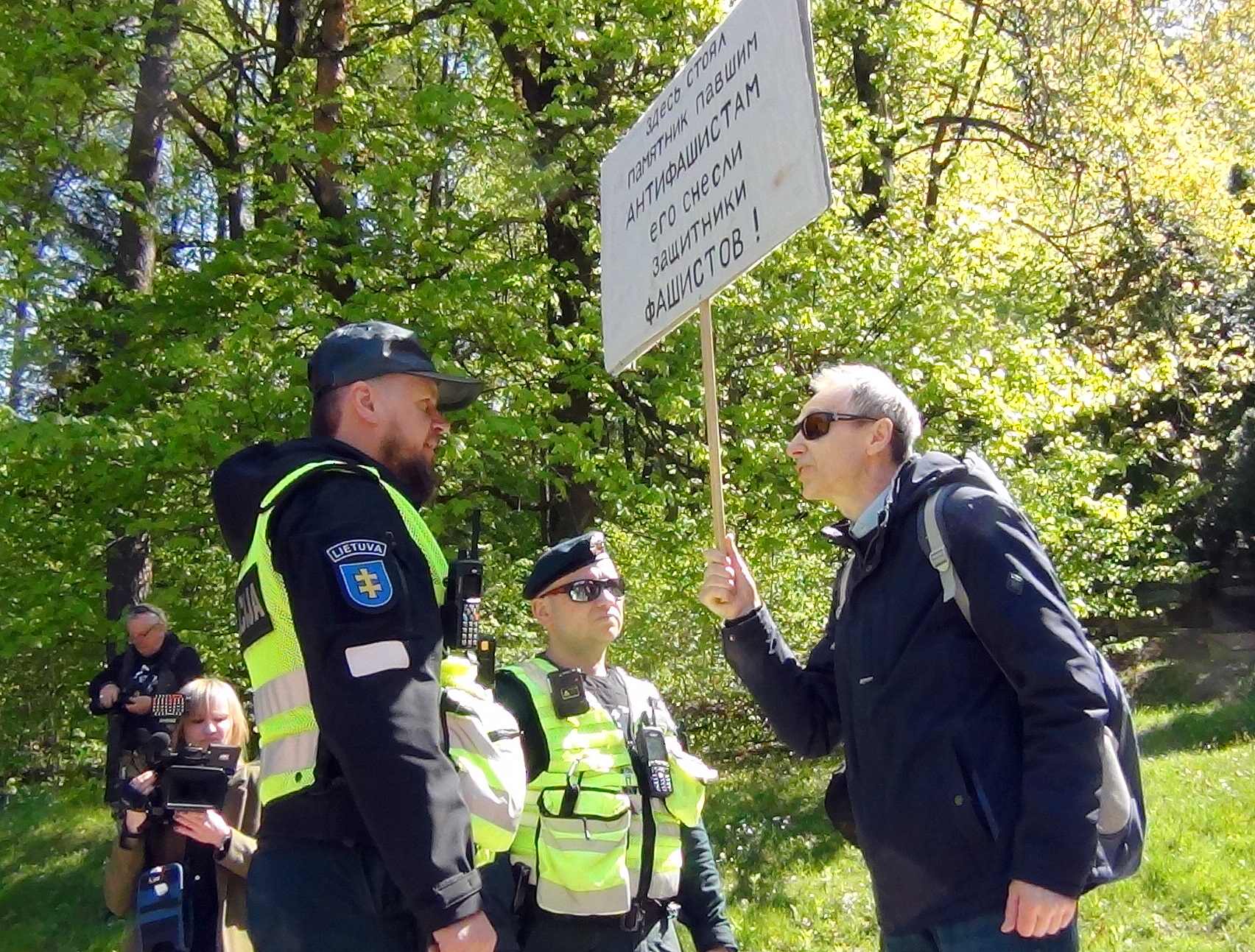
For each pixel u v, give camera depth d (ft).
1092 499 32.63
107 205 32.22
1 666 37.32
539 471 28.14
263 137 30.48
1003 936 7.27
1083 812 6.86
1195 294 51.62
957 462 8.13
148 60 31.09
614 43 28.84
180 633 27.17
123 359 29.07
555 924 9.36
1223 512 54.34
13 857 28.25
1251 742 28.94
